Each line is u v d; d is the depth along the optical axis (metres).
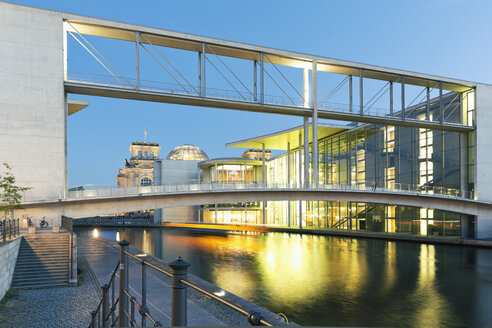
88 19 35.75
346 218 67.50
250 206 93.31
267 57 45.44
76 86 35.47
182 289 3.17
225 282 24.89
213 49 42.72
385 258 35.31
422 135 55.16
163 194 39.09
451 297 21.12
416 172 55.56
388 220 59.28
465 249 41.88
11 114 32.91
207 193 42.84
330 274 27.64
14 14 33.66
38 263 22.28
